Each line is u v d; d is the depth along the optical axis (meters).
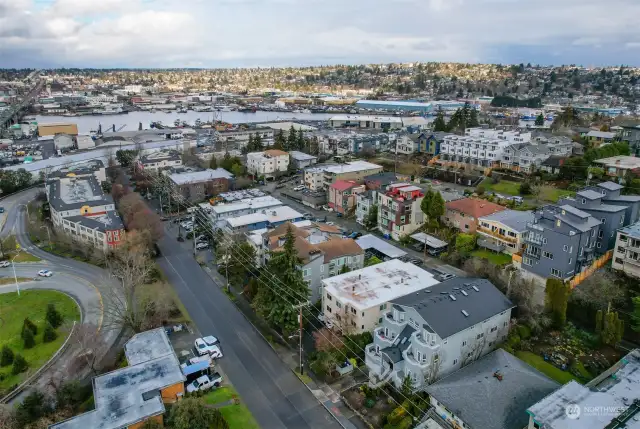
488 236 82.00
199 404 44.47
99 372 55.88
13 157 175.25
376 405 49.22
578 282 66.06
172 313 68.06
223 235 87.62
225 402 50.47
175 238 97.38
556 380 49.53
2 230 104.44
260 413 48.94
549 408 39.19
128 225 94.00
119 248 83.88
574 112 184.75
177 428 42.78
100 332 64.19
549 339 56.59
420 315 50.81
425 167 133.50
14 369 56.25
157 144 194.25
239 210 97.88
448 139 137.25
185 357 58.25
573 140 136.25
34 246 95.50
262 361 57.62
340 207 108.06
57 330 65.38
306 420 47.94
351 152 165.88
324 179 124.31
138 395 47.38
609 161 107.00
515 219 81.75
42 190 130.00
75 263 87.25
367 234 93.31
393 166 139.50
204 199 121.44
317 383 53.44
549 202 98.00
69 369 55.78
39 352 60.53
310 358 57.56
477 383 45.22
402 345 51.84
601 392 41.50
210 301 71.81
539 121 192.25
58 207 99.06
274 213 95.81
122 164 160.38
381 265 69.88
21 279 80.75
